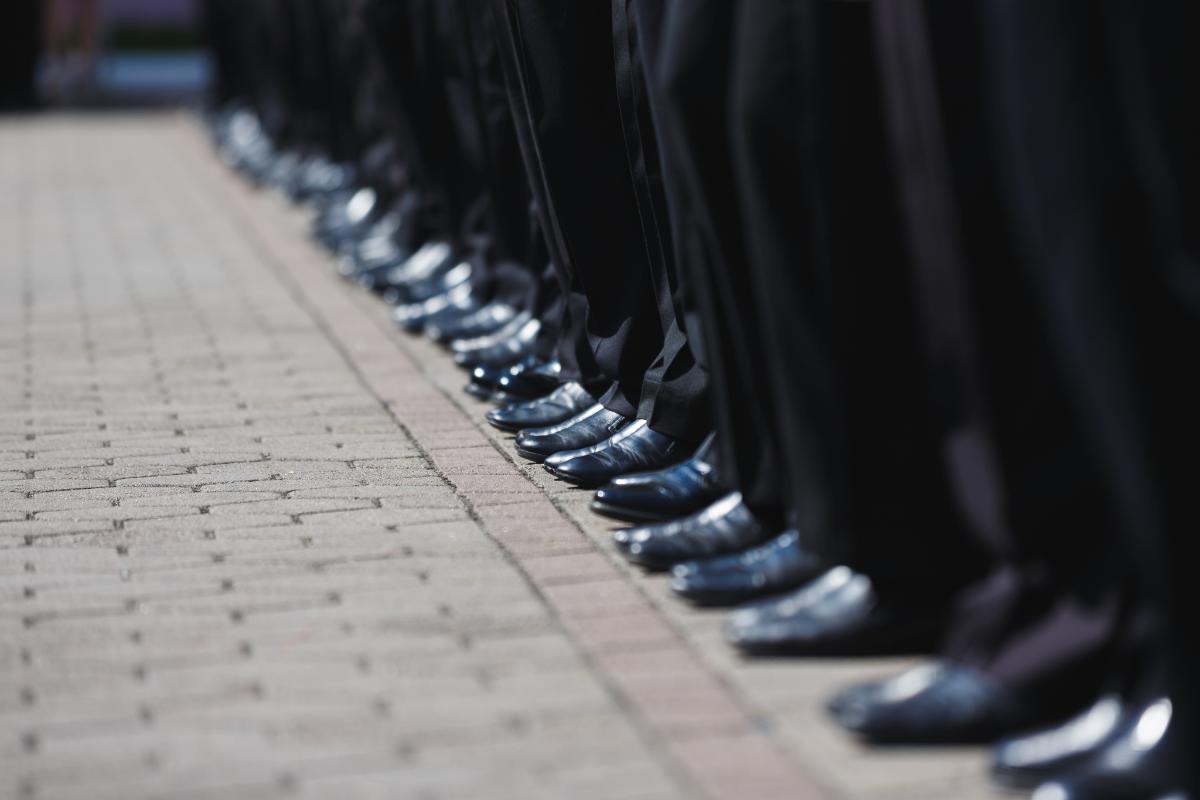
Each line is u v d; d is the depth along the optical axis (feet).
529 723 33.42
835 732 32.63
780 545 39.68
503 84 63.36
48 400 61.41
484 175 66.03
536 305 60.08
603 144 50.29
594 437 51.96
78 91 205.77
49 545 44.80
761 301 35.99
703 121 37.76
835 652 36.01
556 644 37.37
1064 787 29.40
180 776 31.55
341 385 63.36
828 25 33.14
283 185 122.01
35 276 88.63
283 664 36.63
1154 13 28.04
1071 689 31.53
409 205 82.23
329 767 31.76
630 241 50.80
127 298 81.92
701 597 39.14
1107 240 28.63
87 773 31.73
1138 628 30.91
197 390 62.69
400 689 35.17
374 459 52.90
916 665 35.58
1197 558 29.09
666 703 34.06
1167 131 28.09
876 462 34.76
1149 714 29.89
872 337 34.22
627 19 46.32
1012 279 31.37
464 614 39.29
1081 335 29.07
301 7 116.26
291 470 51.78
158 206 116.98
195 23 290.76
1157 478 28.78
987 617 32.48
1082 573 31.73
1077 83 28.63
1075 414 31.45
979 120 31.14
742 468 40.88
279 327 74.28
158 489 49.93
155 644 37.88
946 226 31.32
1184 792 29.04
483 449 53.83
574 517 46.39
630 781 30.94
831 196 33.60
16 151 152.97
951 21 31.04
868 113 33.50
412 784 31.01
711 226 38.52
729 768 31.19
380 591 40.93
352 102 110.63
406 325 72.49
